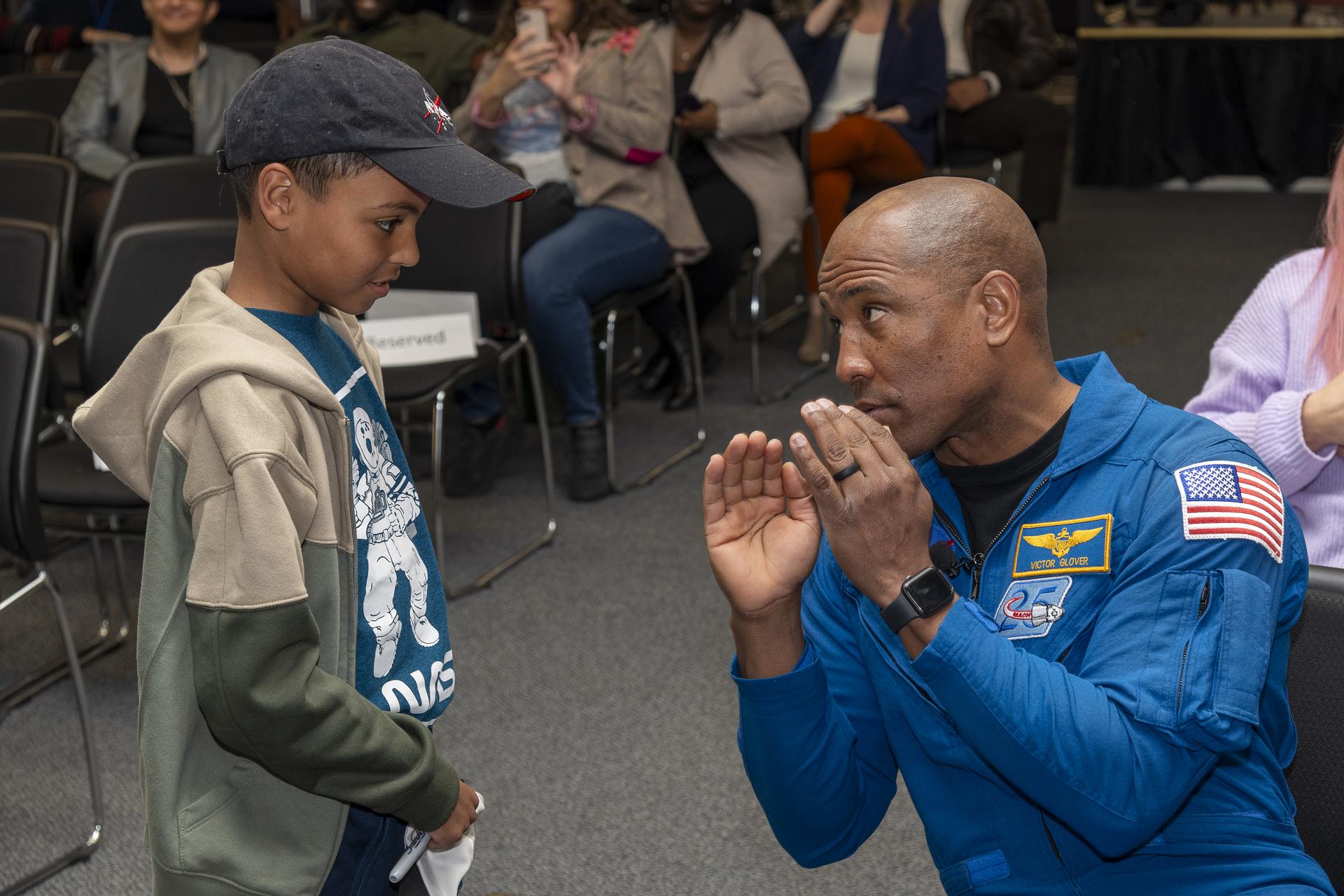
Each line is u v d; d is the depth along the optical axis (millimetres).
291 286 1097
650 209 3592
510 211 3143
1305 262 1562
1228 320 4832
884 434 949
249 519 979
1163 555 978
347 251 1049
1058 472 1036
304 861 1115
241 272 1105
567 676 2650
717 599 2977
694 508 3482
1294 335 1532
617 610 2930
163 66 4352
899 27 4770
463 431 3561
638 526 3381
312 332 1132
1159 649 946
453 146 1077
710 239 4094
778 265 5832
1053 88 9344
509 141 3588
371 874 1192
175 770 1059
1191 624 944
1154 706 925
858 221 996
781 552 1053
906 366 979
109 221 3156
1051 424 1055
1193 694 914
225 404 996
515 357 3828
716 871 2037
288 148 1017
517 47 3404
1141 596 973
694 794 2244
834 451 935
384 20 4449
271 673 1004
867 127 4594
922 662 946
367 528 1167
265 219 1056
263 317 1091
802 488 1056
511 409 4082
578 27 3645
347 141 1018
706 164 4207
